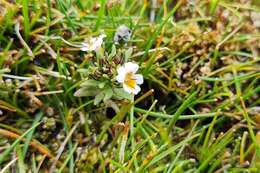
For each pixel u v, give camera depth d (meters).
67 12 0.19
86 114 0.17
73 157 0.17
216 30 0.20
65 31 0.18
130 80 0.16
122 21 0.19
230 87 0.19
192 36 0.19
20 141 0.16
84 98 0.18
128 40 0.18
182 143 0.16
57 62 0.17
